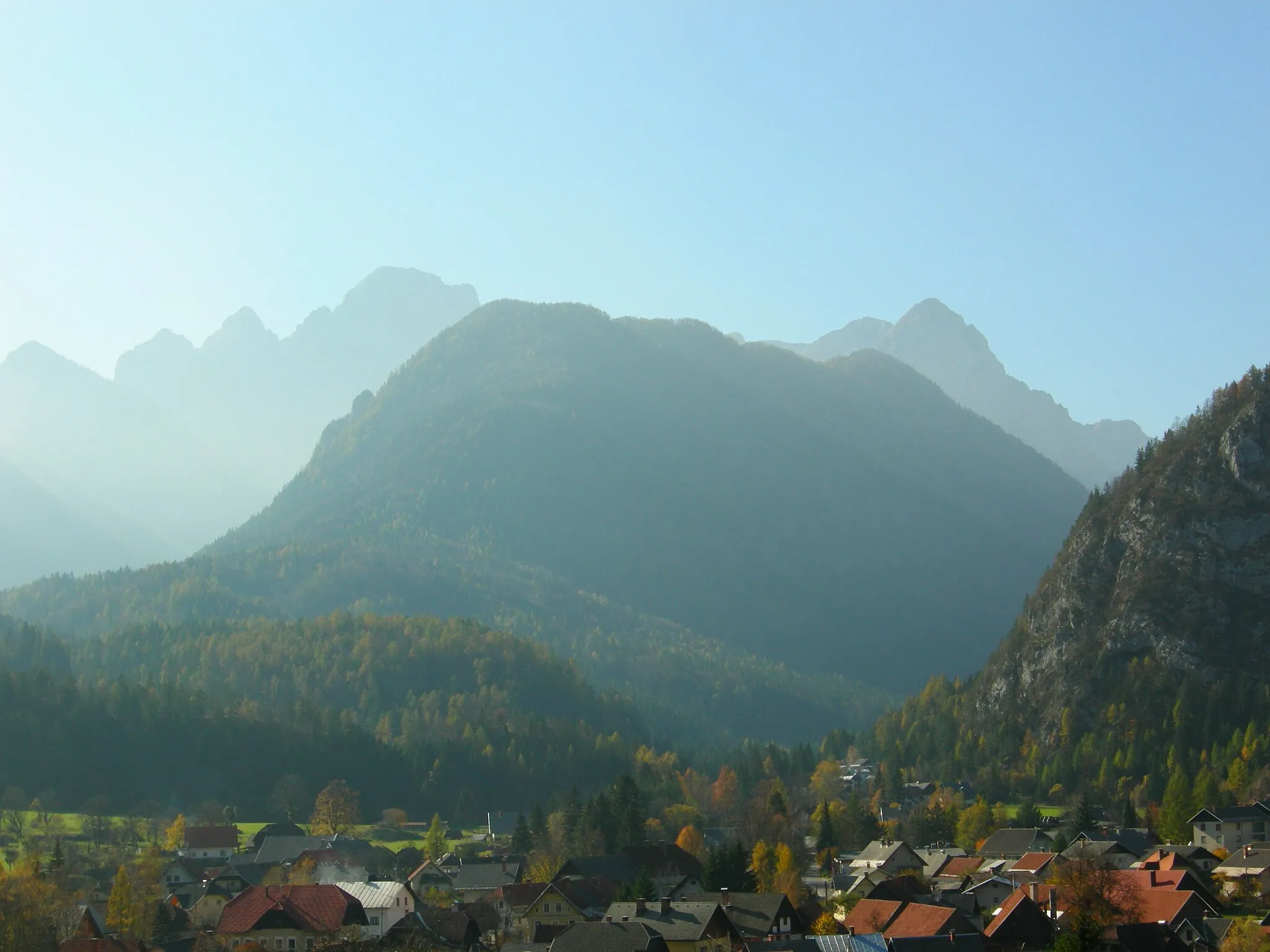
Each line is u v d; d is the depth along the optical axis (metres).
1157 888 167.00
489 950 174.25
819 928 159.25
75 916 180.12
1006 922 146.88
